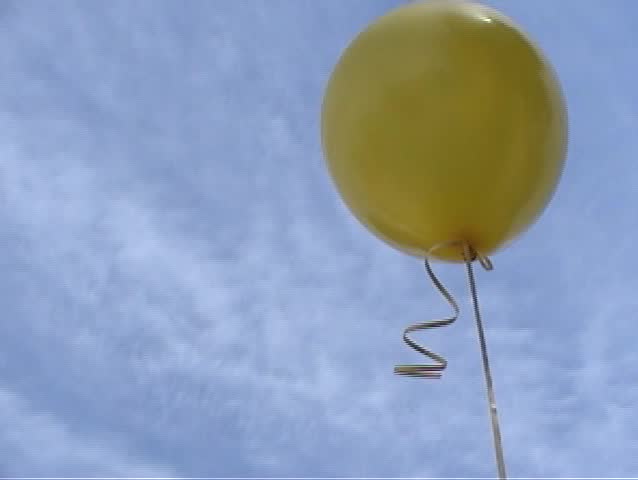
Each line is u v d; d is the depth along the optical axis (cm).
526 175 114
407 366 113
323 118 122
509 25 119
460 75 111
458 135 110
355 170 117
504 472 102
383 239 123
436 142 111
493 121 111
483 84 112
